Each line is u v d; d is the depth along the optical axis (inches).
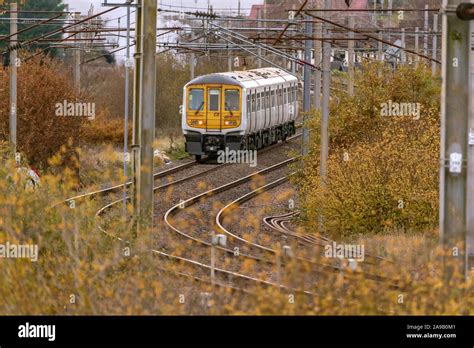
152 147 746.2
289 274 446.6
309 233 1071.6
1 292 479.8
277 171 1793.8
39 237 502.9
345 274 485.4
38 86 1563.7
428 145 1073.5
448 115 487.5
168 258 639.8
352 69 1389.0
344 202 1032.8
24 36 2679.6
